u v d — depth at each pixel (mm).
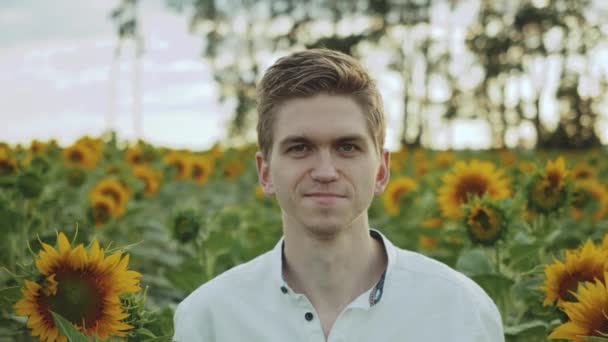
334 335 2264
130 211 6969
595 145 41281
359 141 2213
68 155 9117
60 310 2418
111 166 9227
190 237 4895
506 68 42625
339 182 2191
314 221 2205
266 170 2408
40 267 2410
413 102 40125
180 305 2525
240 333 2355
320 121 2186
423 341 2281
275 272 2363
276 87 2260
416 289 2330
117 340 2613
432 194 7762
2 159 6406
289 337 2309
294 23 42156
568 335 2621
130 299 2549
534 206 4375
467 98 43188
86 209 6219
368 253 2381
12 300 2459
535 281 3486
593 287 2602
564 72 41688
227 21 42594
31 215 5379
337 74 2205
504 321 3648
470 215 3967
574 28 41594
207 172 10680
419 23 40875
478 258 3861
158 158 11906
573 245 4809
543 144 41406
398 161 15727
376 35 41188
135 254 6145
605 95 41562
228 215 6172
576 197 4414
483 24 43812
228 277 2461
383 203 7875
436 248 5969
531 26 42188
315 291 2348
